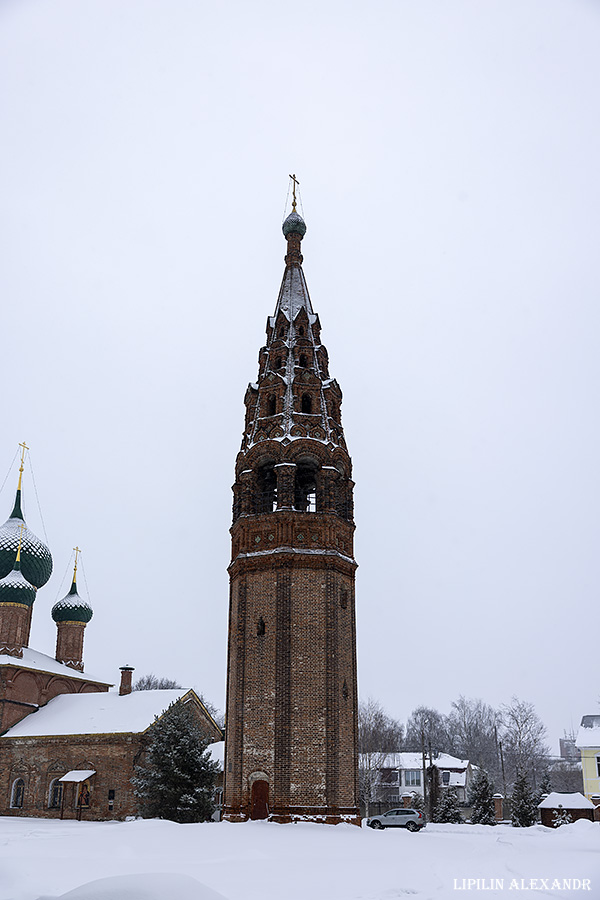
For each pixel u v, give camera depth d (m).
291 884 19.48
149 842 30.66
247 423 49.19
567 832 43.78
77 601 82.56
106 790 58.81
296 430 45.09
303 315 50.38
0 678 68.94
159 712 62.62
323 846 29.66
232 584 44.72
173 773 50.16
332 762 38.66
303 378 47.44
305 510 47.75
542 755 118.50
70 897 12.38
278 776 38.19
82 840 33.25
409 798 70.94
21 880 19.59
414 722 158.25
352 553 45.00
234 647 42.62
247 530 43.81
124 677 69.94
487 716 146.62
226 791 41.12
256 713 39.91
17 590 74.94
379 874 21.58
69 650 81.00
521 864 23.95
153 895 12.29
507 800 71.38
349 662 42.34
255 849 28.05
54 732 63.09
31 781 62.56
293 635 40.53
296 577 41.69
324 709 39.47
